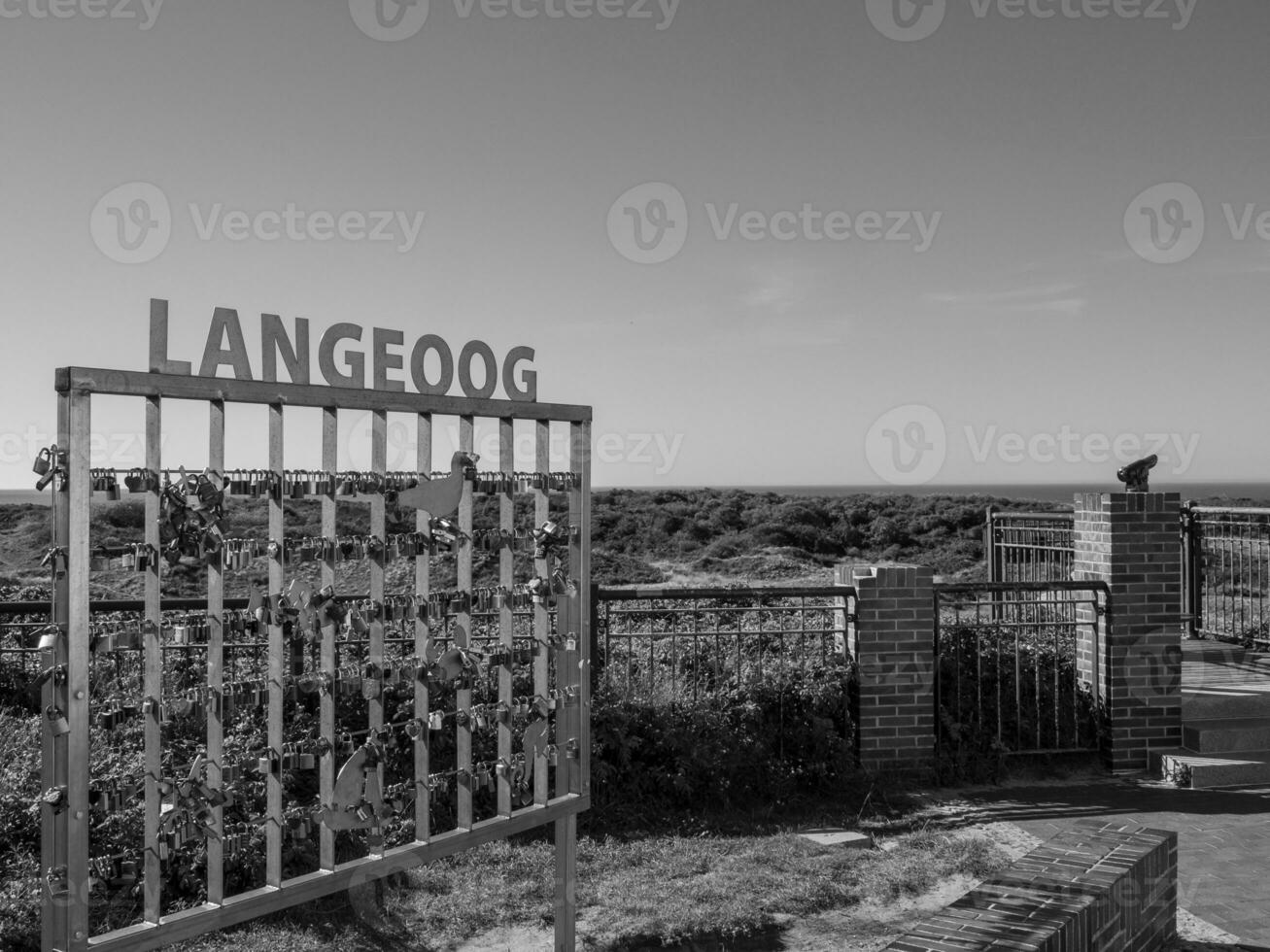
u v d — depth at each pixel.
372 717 3.83
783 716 7.39
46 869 2.99
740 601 9.39
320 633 3.72
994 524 12.12
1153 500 8.09
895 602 7.66
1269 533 10.16
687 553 21.05
